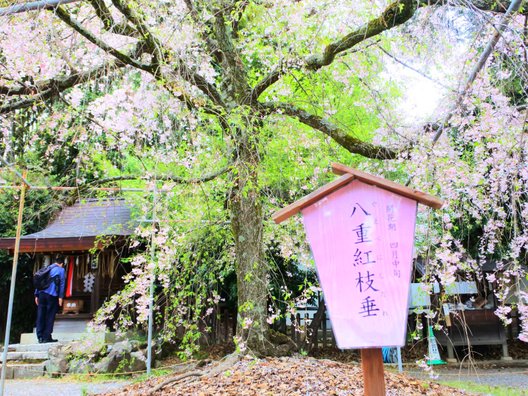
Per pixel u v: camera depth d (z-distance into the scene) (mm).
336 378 5316
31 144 7891
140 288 6238
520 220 5594
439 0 4582
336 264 2750
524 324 4832
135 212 8781
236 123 4902
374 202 2787
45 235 10328
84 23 6680
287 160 6996
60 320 10484
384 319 2602
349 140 6059
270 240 7824
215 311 10641
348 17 6590
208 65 6676
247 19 7086
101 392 6270
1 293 12758
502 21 4156
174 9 5723
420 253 5215
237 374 5465
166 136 7156
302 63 6168
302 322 10836
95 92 7457
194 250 7996
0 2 4656
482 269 8766
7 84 6387
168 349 9695
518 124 4855
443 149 5410
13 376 8047
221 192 7832
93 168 8289
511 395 5930
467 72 4836
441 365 9484
